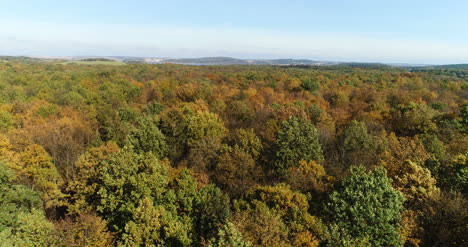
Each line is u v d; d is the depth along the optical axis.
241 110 60.41
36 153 36.50
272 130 49.12
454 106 58.84
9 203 29.20
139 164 34.50
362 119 53.94
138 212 27.19
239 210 27.38
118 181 31.22
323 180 34.03
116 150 40.88
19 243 23.47
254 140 43.16
